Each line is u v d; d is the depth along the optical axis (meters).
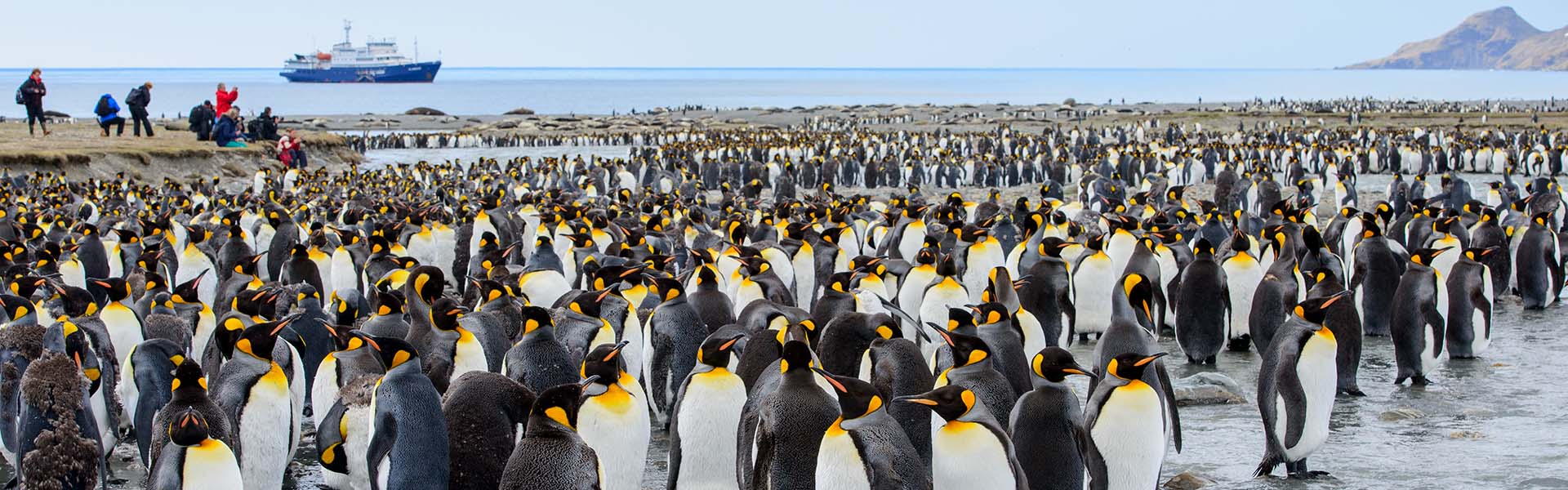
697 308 10.27
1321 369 8.07
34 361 7.20
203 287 14.77
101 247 16.06
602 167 41.44
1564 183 39.00
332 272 14.62
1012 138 63.22
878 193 40.09
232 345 7.59
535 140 79.25
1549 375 11.32
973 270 13.77
